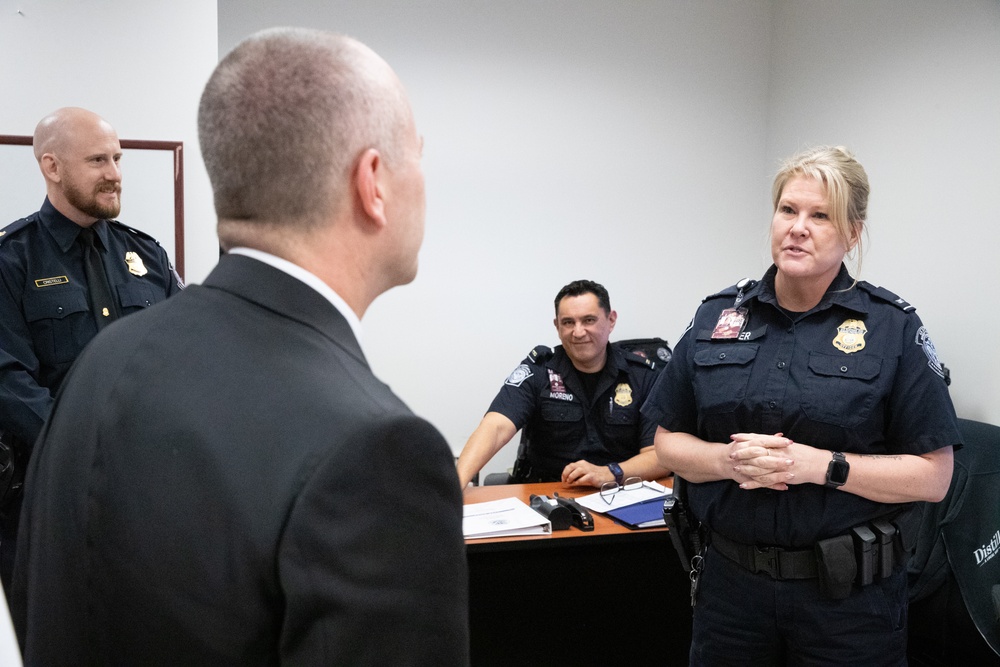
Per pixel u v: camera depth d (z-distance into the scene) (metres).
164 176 2.44
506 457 3.37
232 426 0.48
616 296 3.47
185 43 2.44
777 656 1.39
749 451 1.27
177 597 0.47
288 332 0.53
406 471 0.48
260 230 0.56
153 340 0.54
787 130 3.49
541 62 3.30
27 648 0.53
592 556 2.08
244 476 0.46
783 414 1.34
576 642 2.07
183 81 2.44
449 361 3.29
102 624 0.50
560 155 3.36
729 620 1.39
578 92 3.36
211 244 2.51
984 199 2.51
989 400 2.50
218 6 2.93
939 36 2.66
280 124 0.54
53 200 1.86
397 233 0.60
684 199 3.53
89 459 0.51
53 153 1.80
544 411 2.64
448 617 0.50
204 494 0.47
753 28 3.56
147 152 2.42
